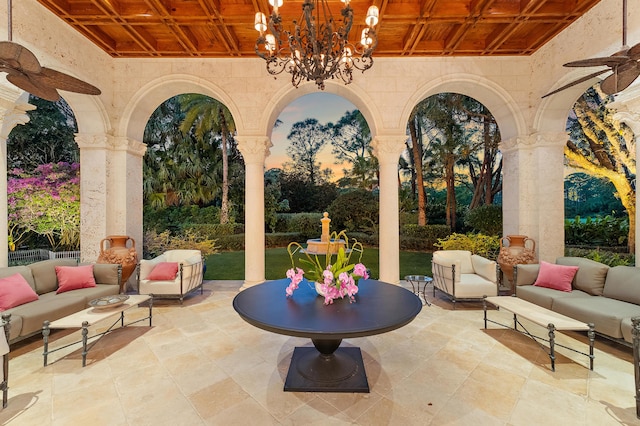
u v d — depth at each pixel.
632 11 3.54
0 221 3.89
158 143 11.17
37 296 3.51
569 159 8.10
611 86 2.92
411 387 2.40
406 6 4.16
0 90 3.64
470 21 4.26
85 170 5.05
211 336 3.44
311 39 2.63
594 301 3.32
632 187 7.17
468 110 9.55
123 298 3.29
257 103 5.29
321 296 2.72
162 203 10.79
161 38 5.01
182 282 4.52
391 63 5.27
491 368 2.70
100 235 5.05
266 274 7.79
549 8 4.12
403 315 2.23
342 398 2.25
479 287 4.30
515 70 5.25
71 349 3.12
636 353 2.08
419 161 10.62
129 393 2.34
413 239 10.10
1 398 2.27
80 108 4.91
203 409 2.14
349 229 11.54
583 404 2.18
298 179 12.45
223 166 11.31
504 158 5.68
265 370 2.68
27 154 8.59
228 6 4.18
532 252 4.67
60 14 4.14
